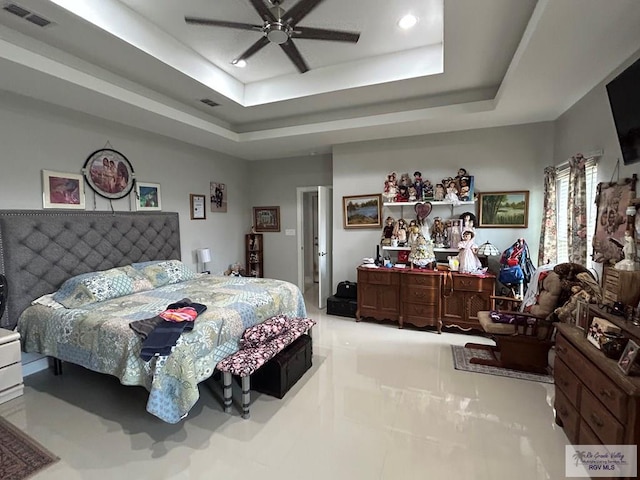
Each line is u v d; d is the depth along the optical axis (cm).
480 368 316
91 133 356
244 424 234
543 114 363
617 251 241
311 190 587
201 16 260
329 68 348
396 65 321
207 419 240
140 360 219
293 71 358
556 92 299
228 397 248
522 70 256
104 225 361
